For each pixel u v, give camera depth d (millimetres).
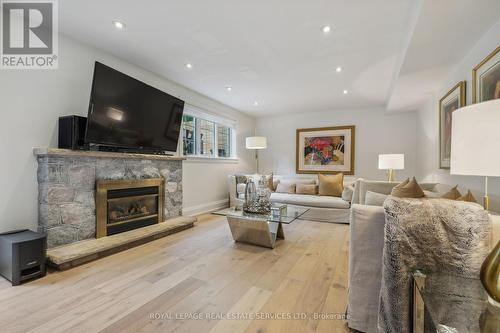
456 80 2584
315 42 2516
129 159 2934
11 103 2137
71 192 2363
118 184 2742
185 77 3566
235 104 5094
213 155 4953
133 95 2773
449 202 1153
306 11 2006
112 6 1980
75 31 2375
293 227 3625
